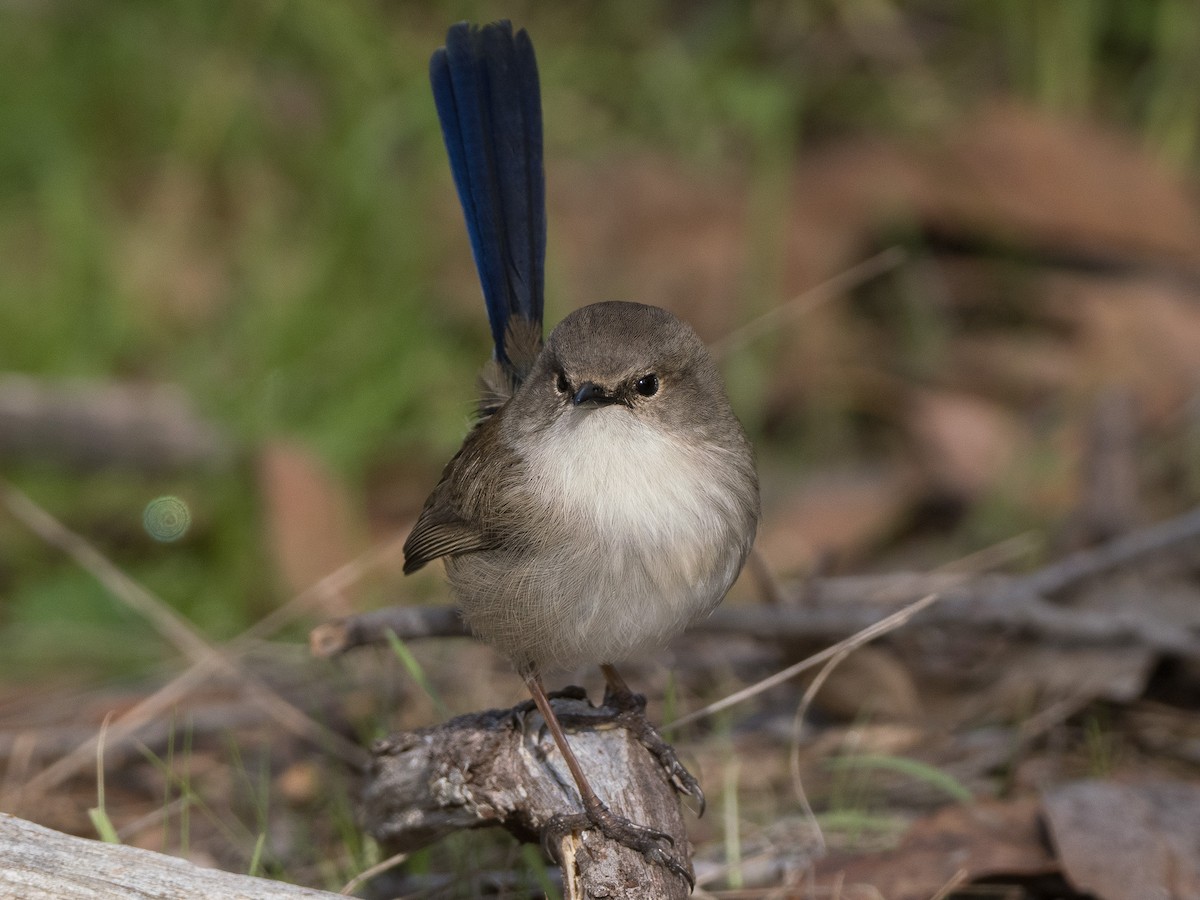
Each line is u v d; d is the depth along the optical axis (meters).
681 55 15.65
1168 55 15.39
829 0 16.03
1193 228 14.17
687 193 14.50
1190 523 10.61
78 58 15.40
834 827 8.49
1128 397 12.00
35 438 12.31
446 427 12.90
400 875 8.04
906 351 13.81
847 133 15.29
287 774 9.08
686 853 7.00
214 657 9.50
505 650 7.32
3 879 5.99
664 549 7.03
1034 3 15.61
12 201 14.77
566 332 7.46
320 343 13.24
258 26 15.43
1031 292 14.21
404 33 15.48
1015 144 14.48
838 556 11.73
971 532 12.25
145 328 13.77
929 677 9.97
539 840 7.13
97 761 8.44
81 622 11.39
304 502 11.62
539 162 8.84
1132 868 7.46
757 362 13.39
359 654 10.25
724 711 9.57
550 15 15.99
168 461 12.41
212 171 15.05
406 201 14.09
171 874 6.07
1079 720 9.58
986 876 7.67
